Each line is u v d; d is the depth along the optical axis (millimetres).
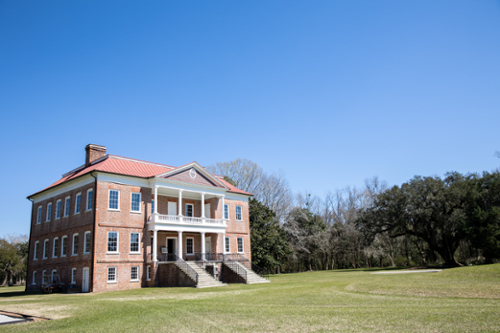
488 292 17984
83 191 36875
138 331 12633
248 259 46719
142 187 38375
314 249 76000
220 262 40156
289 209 75562
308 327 12234
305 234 74688
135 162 41625
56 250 39375
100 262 33594
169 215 38844
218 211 44531
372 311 14758
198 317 15008
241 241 47625
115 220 35500
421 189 56094
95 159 43250
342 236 79375
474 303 15602
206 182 43500
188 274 33938
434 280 24484
